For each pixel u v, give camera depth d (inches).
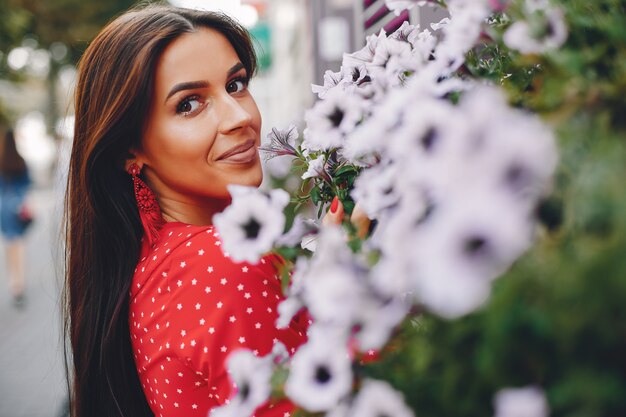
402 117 26.4
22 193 288.5
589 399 19.8
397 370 26.1
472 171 20.1
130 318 54.6
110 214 57.0
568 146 21.9
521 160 19.8
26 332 238.8
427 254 20.1
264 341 46.8
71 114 73.1
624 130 23.4
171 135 53.8
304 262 29.8
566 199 21.0
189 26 54.3
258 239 30.7
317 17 178.2
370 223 35.4
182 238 51.1
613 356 20.0
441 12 70.2
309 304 29.2
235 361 31.8
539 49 26.0
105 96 55.2
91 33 631.8
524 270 20.3
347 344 26.4
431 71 30.2
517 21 28.0
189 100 54.0
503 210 19.2
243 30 58.6
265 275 47.3
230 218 31.0
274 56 514.3
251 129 56.1
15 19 557.6
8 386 181.8
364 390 24.8
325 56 163.6
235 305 46.8
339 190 41.1
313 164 41.1
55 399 170.6
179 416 50.4
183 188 56.1
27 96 917.2
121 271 55.7
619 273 18.8
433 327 23.6
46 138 956.6
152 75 53.3
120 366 56.2
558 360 20.8
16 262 286.2
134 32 54.2
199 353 47.6
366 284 24.1
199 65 53.5
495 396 22.2
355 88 34.8
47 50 669.9
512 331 20.5
